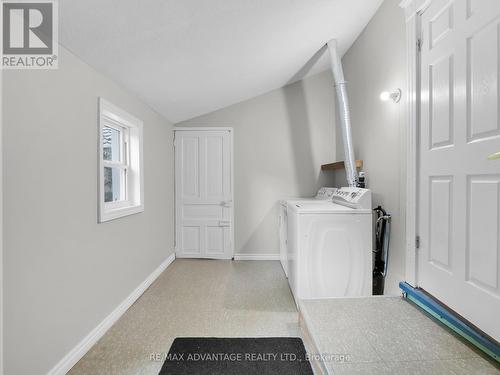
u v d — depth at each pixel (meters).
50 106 1.41
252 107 3.68
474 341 1.26
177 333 1.90
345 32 2.57
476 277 1.28
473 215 1.30
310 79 3.65
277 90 3.67
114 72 1.95
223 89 3.04
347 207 2.28
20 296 1.23
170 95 2.71
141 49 1.78
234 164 3.69
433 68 1.60
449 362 1.16
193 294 2.56
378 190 2.31
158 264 3.08
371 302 1.71
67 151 1.54
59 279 1.47
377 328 1.42
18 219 1.21
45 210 1.37
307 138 3.66
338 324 1.46
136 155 2.52
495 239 1.18
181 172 3.70
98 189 1.84
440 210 1.54
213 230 3.72
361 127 2.70
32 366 1.29
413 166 1.76
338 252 2.13
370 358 1.19
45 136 1.37
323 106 3.65
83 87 1.69
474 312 1.29
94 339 1.78
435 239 1.58
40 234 1.34
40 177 1.34
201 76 2.52
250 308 2.27
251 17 1.83
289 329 1.95
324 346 1.27
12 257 1.19
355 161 2.61
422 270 1.71
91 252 1.77
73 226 1.59
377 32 2.31
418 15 1.72
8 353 1.17
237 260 3.67
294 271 2.31
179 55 2.02
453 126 1.43
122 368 1.55
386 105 2.16
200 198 3.71
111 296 2.02
